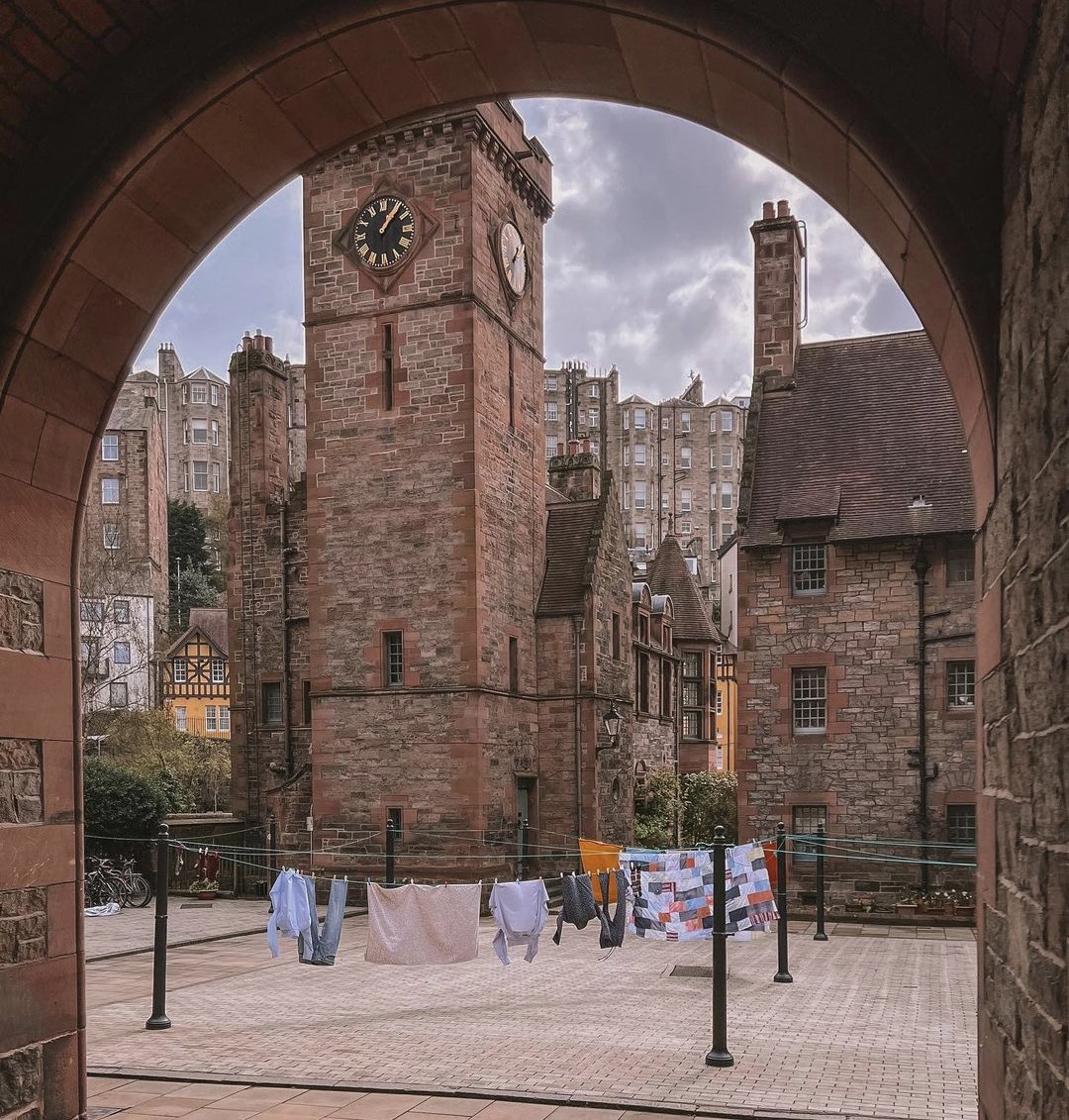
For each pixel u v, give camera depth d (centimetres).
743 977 1588
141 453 6725
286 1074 1036
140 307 704
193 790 4159
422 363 2542
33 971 672
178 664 6159
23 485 679
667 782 3447
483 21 580
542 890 1227
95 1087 995
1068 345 352
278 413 3117
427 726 2464
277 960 1755
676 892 1255
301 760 2909
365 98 653
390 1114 911
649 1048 1145
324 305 2636
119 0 570
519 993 1467
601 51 597
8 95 591
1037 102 397
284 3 588
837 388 2648
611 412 10669
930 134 489
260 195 708
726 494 10781
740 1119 896
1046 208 383
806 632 2372
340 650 2559
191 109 611
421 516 2516
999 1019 508
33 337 641
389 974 1616
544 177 2934
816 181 603
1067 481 355
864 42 498
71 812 718
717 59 549
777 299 2723
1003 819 493
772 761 2366
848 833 2305
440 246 2539
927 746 2275
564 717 2786
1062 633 364
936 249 493
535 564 2834
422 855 2423
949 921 2164
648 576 4428
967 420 582
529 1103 944
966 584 2284
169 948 1883
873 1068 1058
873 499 2395
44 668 696
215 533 8244
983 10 426
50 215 617
